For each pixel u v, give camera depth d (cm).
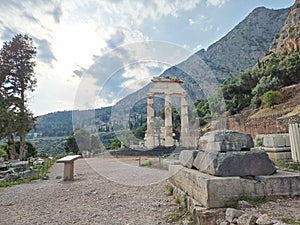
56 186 490
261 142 633
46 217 287
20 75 1566
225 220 217
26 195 414
